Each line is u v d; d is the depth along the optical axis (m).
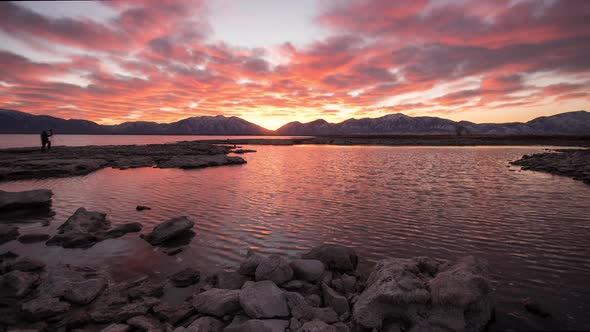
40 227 15.71
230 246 12.79
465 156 59.47
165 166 42.00
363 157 58.44
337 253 10.62
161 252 12.32
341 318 7.81
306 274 9.51
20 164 35.53
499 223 15.35
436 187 25.70
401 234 13.90
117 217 17.20
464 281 7.52
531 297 8.55
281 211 18.08
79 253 12.30
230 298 8.08
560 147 90.44
